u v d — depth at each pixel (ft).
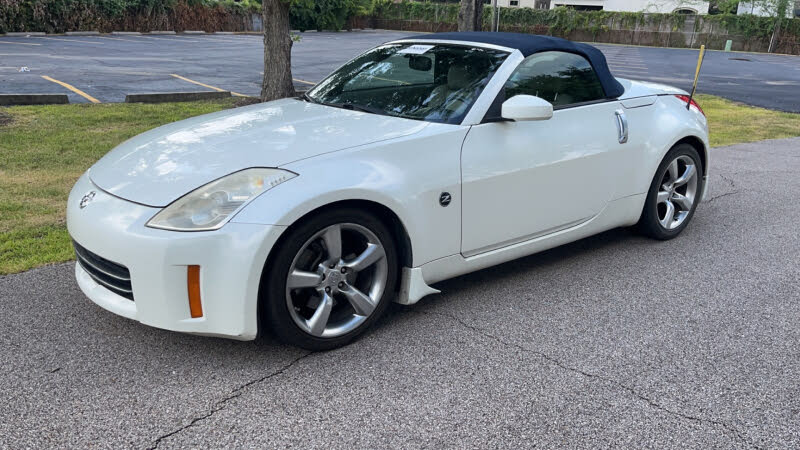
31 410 7.88
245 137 10.11
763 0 124.26
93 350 9.35
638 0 147.43
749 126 34.71
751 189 20.30
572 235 12.75
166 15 91.71
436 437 7.63
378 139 9.86
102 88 36.47
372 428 7.75
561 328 10.55
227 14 102.22
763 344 10.19
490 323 10.65
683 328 10.68
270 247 8.39
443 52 12.34
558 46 12.46
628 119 13.21
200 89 38.14
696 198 15.38
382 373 9.00
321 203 8.72
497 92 11.05
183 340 9.72
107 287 9.04
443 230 10.37
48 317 10.29
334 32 124.77
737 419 8.16
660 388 8.82
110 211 8.69
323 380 8.77
